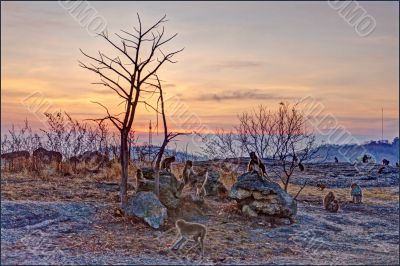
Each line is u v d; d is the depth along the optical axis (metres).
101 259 15.49
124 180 21.09
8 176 26.06
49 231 18.03
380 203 27.98
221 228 20.23
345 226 22.31
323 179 36.00
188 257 16.34
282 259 16.70
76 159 31.30
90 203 21.62
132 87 21.22
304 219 22.81
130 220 19.80
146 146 32.72
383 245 19.39
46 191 23.19
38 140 33.56
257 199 22.00
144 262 15.45
